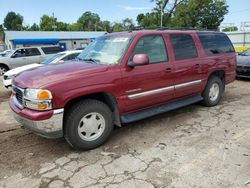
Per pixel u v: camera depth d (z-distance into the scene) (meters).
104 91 3.97
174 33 5.10
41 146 4.23
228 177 3.19
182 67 5.07
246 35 22.98
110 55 4.45
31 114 3.58
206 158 3.66
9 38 38.56
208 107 6.10
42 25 91.62
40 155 3.92
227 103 6.48
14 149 4.14
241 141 4.18
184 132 4.63
